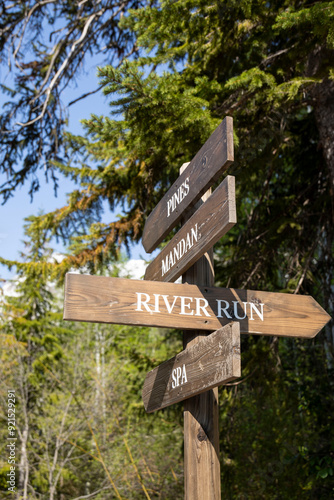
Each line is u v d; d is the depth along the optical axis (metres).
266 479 8.53
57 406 14.99
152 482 13.71
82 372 15.27
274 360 7.70
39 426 14.60
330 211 7.77
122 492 13.48
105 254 8.05
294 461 8.13
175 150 5.65
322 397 8.30
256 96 5.30
